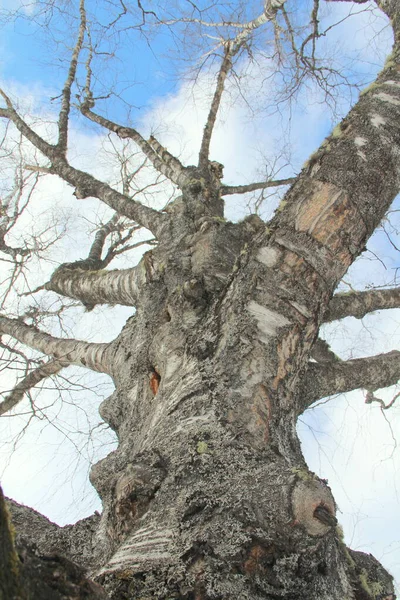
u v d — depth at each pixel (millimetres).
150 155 5082
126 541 2086
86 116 5961
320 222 2797
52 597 1218
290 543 1980
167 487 2223
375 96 3064
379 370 3824
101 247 5953
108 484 2443
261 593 1892
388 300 4375
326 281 2801
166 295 3449
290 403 2707
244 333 2703
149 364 3238
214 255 3348
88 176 5238
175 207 4234
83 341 4336
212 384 2625
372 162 2848
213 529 1975
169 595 1831
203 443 2342
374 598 2293
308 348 2828
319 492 2049
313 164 2943
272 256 2814
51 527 2643
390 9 3547
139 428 2930
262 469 2193
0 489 1083
